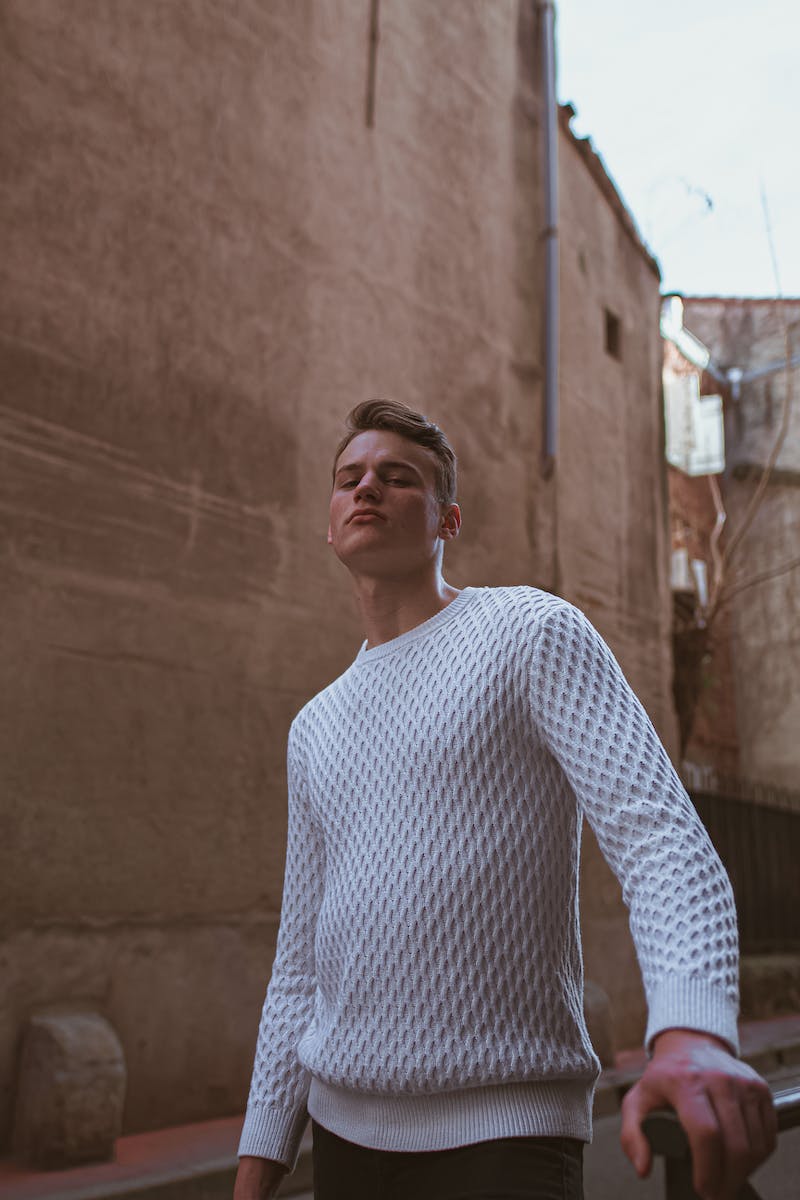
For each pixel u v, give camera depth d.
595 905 7.96
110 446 5.25
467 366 7.75
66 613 4.95
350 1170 1.32
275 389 6.16
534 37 9.14
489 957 1.25
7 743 4.64
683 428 17.53
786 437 17.30
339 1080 1.30
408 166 7.45
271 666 5.86
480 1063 1.22
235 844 5.50
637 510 9.84
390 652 1.45
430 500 1.52
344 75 7.00
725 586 13.88
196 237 5.82
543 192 8.80
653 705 9.62
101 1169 4.13
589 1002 7.10
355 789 1.39
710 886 1.07
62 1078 4.22
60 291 5.12
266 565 5.93
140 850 5.07
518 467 8.16
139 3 5.68
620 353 9.99
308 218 6.55
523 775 1.31
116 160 5.46
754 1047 8.12
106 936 4.86
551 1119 1.23
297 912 1.56
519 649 1.31
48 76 5.20
